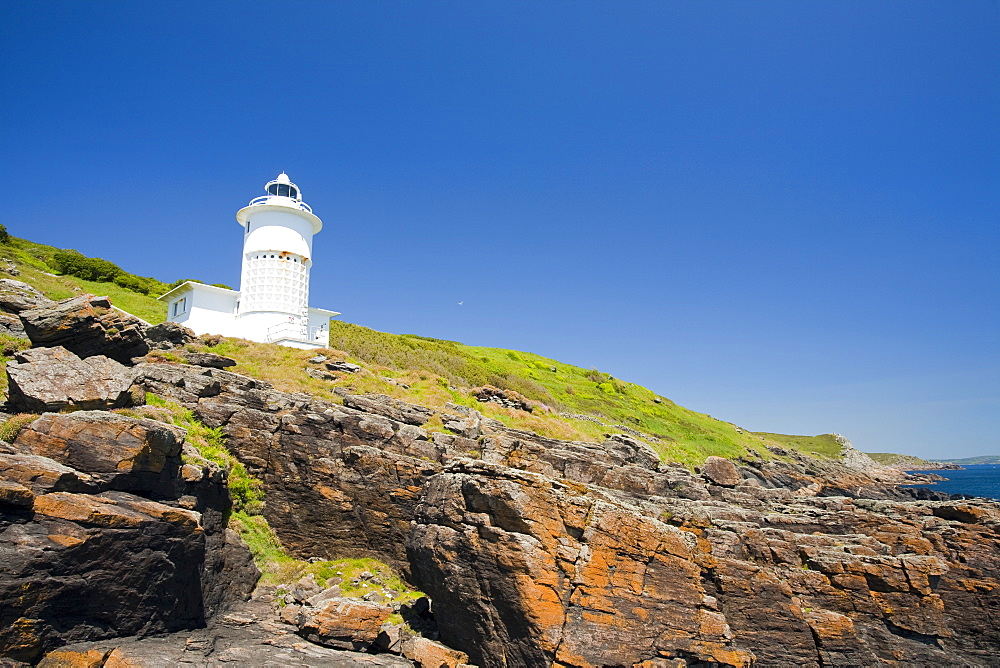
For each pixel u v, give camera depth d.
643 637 20.36
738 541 26.08
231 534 23.86
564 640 19.20
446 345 83.81
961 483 126.94
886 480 117.19
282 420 27.47
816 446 125.06
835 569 25.23
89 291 58.16
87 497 17.14
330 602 20.95
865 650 23.23
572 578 19.95
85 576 16.38
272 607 22.47
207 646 18.72
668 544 22.16
